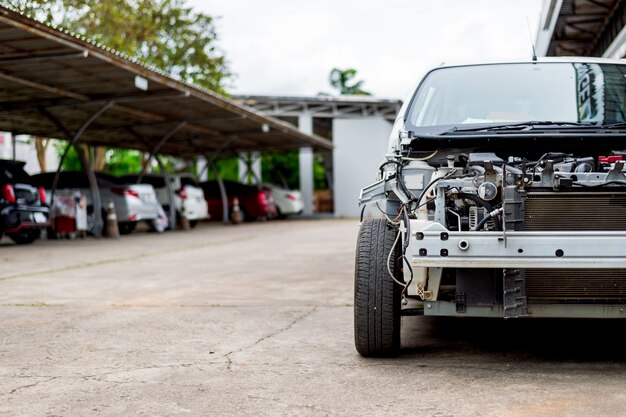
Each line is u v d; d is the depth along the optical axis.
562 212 3.38
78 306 5.96
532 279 3.45
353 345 4.30
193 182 19.86
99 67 11.40
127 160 29.81
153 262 9.84
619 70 4.57
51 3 17.23
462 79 4.61
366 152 29.89
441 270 3.49
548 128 3.96
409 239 3.47
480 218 3.49
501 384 3.35
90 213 15.61
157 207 16.83
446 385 3.35
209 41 26.36
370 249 3.76
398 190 3.73
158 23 25.23
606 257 3.20
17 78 12.03
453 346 4.26
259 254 11.05
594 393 3.17
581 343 4.30
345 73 42.81
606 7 12.23
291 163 31.14
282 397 3.21
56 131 18.55
